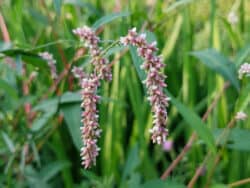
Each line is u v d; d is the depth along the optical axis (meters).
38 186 0.43
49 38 0.50
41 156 0.50
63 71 0.44
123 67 0.49
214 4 0.47
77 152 0.52
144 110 0.51
